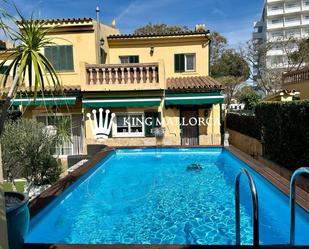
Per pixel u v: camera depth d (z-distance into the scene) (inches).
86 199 533.3
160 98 929.5
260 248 239.9
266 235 370.3
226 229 398.9
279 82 2292.1
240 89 2524.6
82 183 545.3
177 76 1160.2
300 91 1328.7
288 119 690.8
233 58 2564.0
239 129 1187.3
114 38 1138.0
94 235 389.1
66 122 578.2
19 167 515.8
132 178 676.1
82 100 928.9
